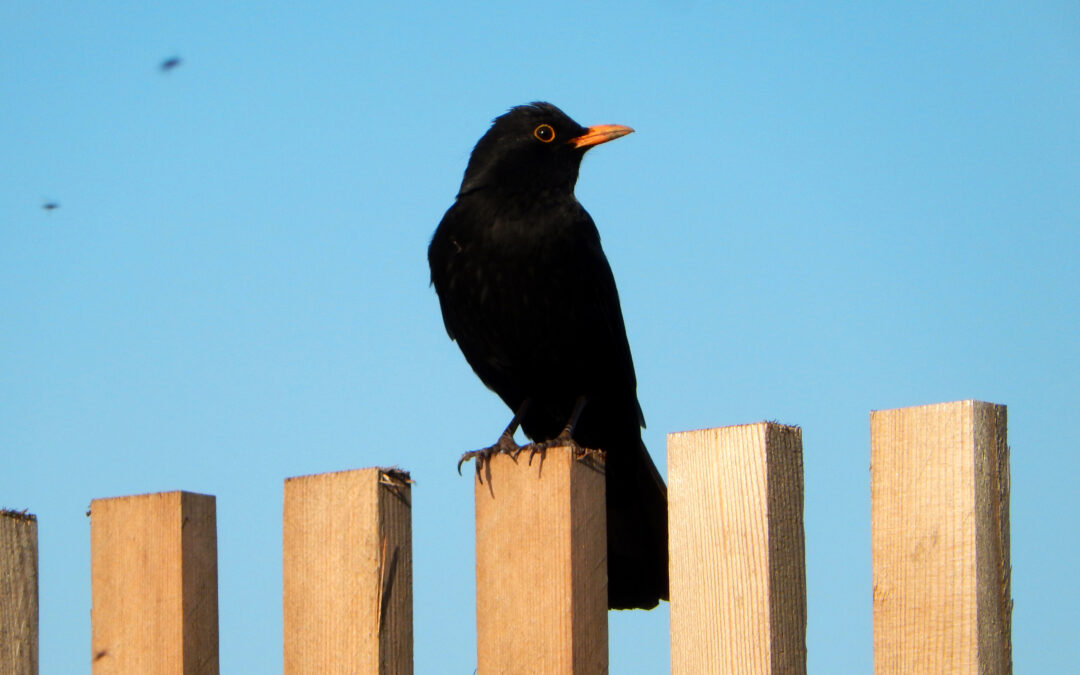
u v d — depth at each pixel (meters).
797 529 6.79
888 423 6.58
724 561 6.79
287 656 7.67
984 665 6.19
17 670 8.30
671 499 7.05
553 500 7.31
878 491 6.57
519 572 7.35
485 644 7.40
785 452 6.80
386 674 7.39
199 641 7.99
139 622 8.05
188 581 7.98
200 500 8.12
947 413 6.40
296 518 7.75
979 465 6.31
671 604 6.96
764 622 6.62
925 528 6.40
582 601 7.24
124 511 8.20
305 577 7.66
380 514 7.48
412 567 7.63
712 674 6.76
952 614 6.27
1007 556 6.33
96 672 8.12
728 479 6.84
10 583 8.34
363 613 7.43
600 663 7.25
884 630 6.46
